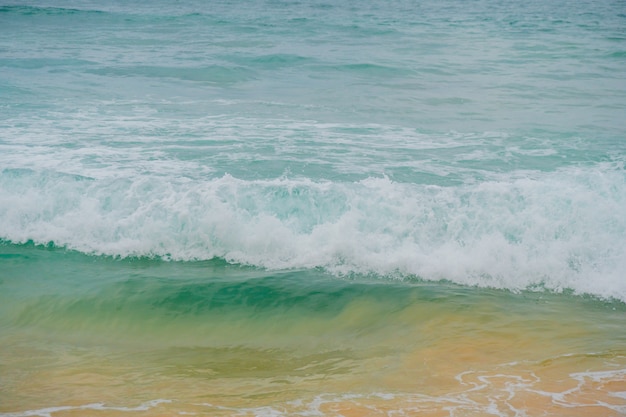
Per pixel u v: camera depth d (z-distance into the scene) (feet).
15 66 65.36
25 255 30.86
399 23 109.81
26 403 19.08
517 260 29.48
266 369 21.83
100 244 31.68
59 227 32.50
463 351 22.52
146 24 101.50
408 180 36.04
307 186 33.12
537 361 21.62
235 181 33.71
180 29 96.89
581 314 25.71
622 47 84.89
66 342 24.21
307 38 90.79
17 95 53.93
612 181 34.73
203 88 59.41
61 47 77.71
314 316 25.98
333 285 28.22
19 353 23.09
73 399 19.38
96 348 23.73
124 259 30.99
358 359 22.41
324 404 18.89
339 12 127.24
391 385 20.20
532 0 164.04
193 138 43.45
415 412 18.30
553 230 30.73
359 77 65.31
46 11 111.75
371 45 85.51
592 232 30.58
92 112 49.49
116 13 113.39
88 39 84.84
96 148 40.50
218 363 22.40
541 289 28.25
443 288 28.02
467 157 40.32
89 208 32.86
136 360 22.71
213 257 31.12
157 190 33.40
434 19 117.08
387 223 31.32
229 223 31.58
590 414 18.03
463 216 31.37
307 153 40.70
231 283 28.40
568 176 35.88
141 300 27.09
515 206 31.91
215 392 19.89
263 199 32.78
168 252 31.35
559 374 20.62
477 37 94.22
